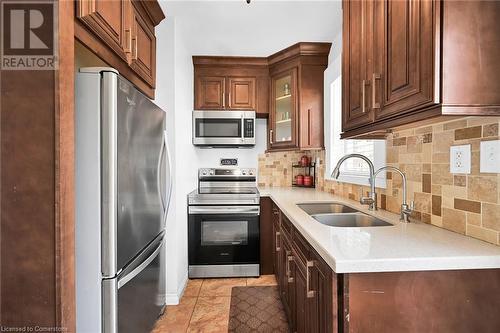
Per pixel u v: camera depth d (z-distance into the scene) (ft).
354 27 4.82
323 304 3.43
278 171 11.29
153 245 5.52
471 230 3.61
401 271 2.96
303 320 4.59
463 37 2.87
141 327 4.91
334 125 8.61
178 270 7.66
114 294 3.92
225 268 9.12
